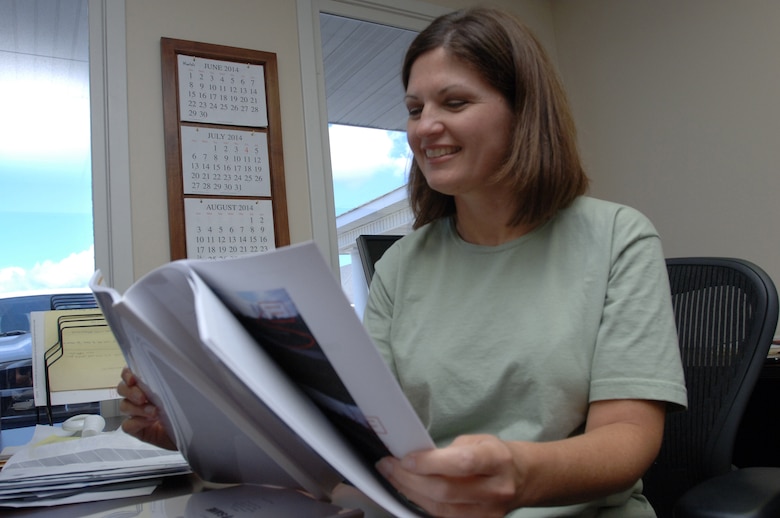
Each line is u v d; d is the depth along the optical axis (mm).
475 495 395
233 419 475
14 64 1842
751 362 820
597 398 625
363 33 2428
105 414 1613
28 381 1596
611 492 514
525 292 737
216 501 560
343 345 370
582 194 795
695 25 2215
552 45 2875
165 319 445
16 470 662
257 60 2084
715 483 632
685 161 2242
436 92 732
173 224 1860
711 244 2141
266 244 2004
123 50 1887
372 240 1346
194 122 1949
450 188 760
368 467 452
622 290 666
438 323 789
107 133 1835
